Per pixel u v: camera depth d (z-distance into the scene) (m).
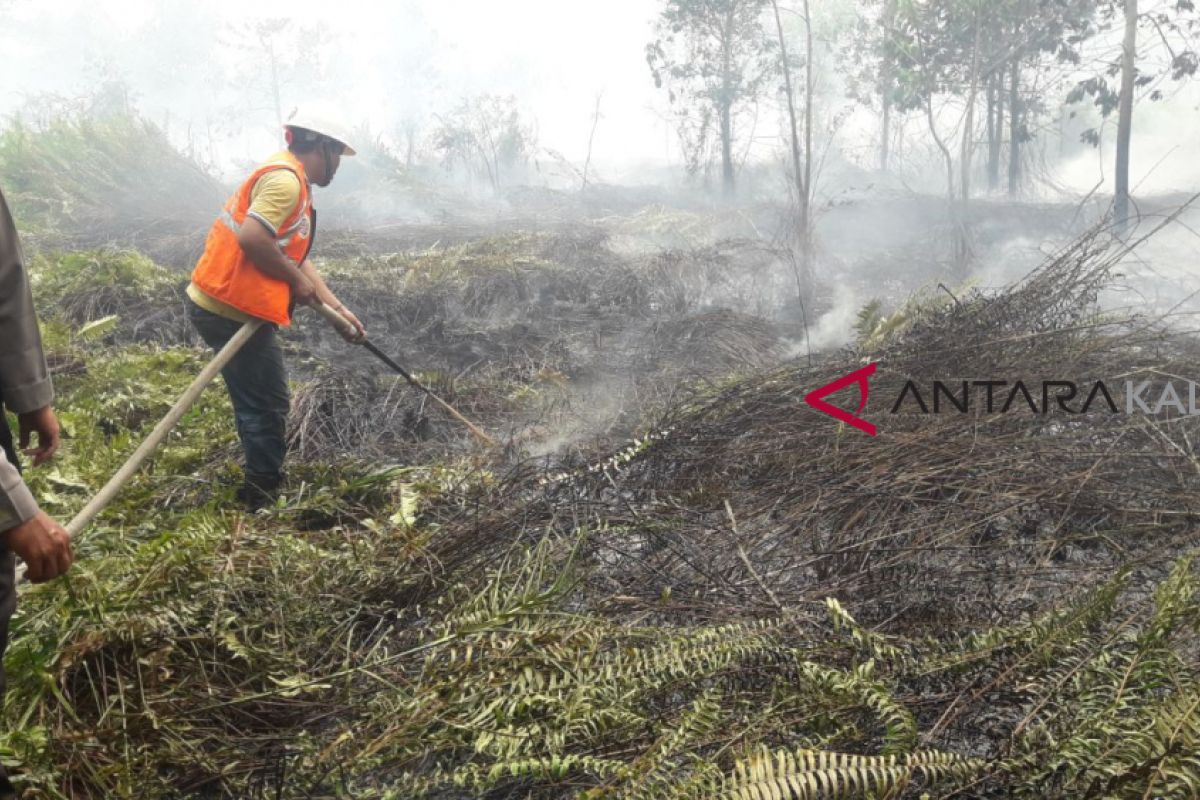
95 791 1.99
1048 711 2.11
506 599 2.44
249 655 2.35
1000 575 2.81
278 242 3.52
